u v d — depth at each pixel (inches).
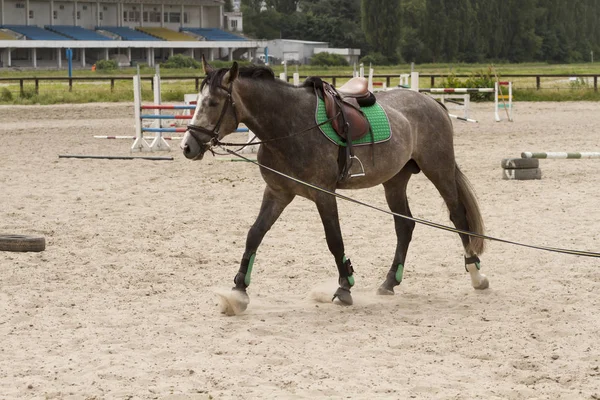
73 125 1317.7
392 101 397.4
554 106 1678.2
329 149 356.2
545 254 461.7
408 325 342.6
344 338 323.6
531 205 610.9
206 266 449.1
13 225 552.7
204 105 339.6
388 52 4382.4
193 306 373.1
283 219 573.0
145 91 1929.1
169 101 1771.7
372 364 292.4
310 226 549.3
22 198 657.0
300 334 330.0
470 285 408.8
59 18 3843.5
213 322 347.6
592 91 1873.8
